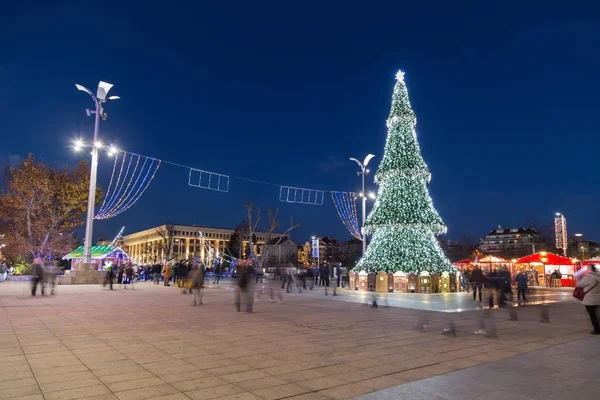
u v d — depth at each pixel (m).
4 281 35.34
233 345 8.72
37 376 6.23
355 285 27.72
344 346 8.77
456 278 26.06
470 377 6.46
